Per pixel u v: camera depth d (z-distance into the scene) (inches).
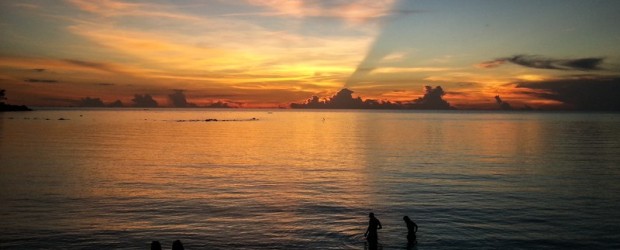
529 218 899.4
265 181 1347.2
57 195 1098.7
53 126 4662.9
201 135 3659.0
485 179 1384.1
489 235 788.0
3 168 1573.6
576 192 1165.7
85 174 1451.8
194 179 1374.3
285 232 805.9
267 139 3277.6
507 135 3759.8
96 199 1056.2
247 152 2276.1
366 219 897.5
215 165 1731.1
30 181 1301.7
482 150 2380.7
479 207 994.7
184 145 2669.8
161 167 1653.5
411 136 3666.3
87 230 800.3
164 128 4724.4
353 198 1095.6
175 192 1155.3
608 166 1696.6
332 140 3206.2
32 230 796.6
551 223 862.5
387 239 769.6
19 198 1059.9
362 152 2294.5
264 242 748.6
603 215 922.7
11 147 2364.7
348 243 748.0
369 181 1352.1
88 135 3432.6
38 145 2506.2
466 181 1347.2
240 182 1323.8
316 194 1144.8
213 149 2427.4
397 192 1172.5
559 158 1978.3
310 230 820.0
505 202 1044.5
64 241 736.3
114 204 1005.8
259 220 884.6
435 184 1294.3
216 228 826.2
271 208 984.3
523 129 4835.1
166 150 2336.4
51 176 1398.9
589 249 711.1
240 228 828.6
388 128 5152.6
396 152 2285.9
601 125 5940.0
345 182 1333.7
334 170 1601.9
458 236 782.5
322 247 727.7
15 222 847.7
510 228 829.8
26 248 702.5
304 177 1429.6
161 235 778.8
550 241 752.3
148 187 1224.2
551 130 4601.4
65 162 1766.7
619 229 821.2
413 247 726.5
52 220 863.7
